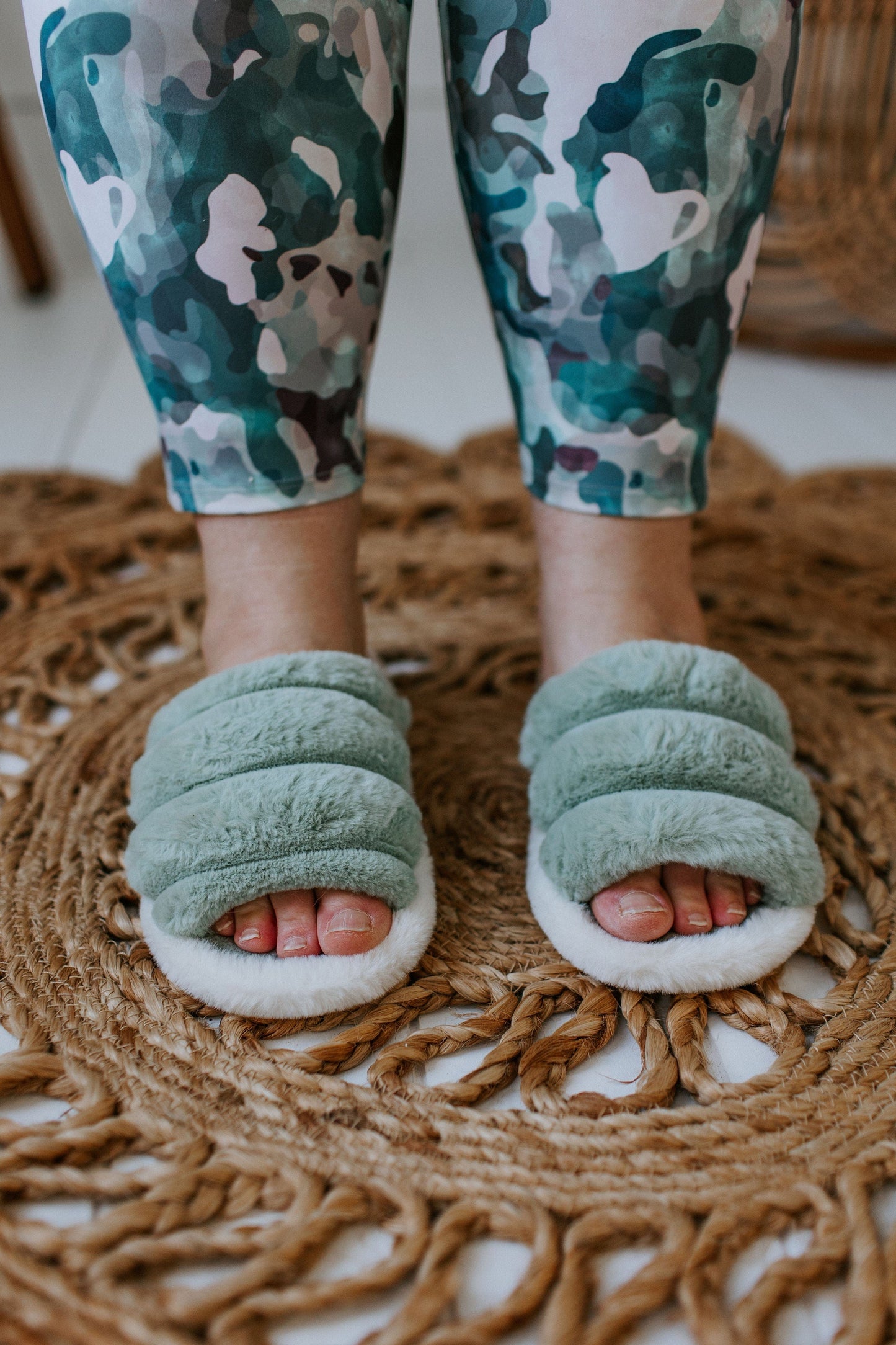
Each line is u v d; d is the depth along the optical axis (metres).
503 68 0.42
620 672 0.48
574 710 0.49
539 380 0.49
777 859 0.44
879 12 1.04
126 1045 0.42
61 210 1.68
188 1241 0.34
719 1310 0.33
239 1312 0.32
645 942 0.44
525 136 0.43
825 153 1.14
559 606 0.53
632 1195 0.37
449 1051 0.43
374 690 0.49
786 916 0.45
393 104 0.44
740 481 0.98
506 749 0.62
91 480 0.93
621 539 0.51
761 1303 0.33
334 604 0.50
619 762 0.45
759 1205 0.36
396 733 0.48
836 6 1.04
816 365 1.28
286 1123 0.39
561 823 0.46
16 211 1.46
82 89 0.39
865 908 0.52
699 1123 0.40
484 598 0.78
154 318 0.44
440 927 0.49
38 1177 0.36
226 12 0.37
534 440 0.51
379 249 0.46
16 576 0.79
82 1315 0.31
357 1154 0.38
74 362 1.28
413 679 0.68
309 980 0.42
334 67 0.40
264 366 0.45
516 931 0.49
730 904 0.45
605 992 0.45
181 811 0.44
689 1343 0.33
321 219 0.43
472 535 0.87
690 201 0.43
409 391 1.22
